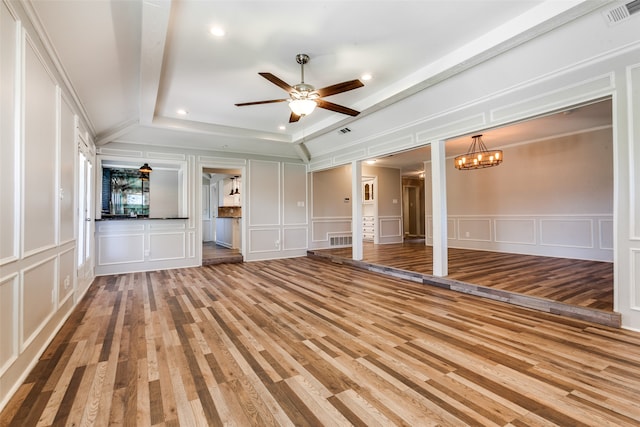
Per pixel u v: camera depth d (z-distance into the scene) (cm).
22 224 192
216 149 634
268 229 693
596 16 238
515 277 419
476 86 348
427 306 334
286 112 494
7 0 172
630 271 259
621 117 257
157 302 356
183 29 271
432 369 200
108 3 213
